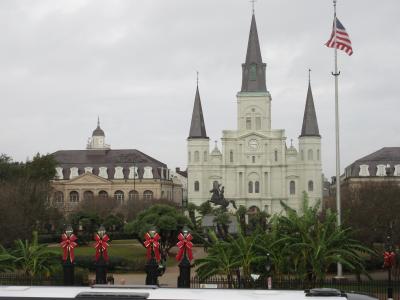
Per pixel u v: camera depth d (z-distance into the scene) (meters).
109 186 158.50
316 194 149.88
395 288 35.03
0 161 111.69
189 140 154.00
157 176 160.75
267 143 152.88
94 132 176.88
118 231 89.00
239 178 152.88
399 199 64.50
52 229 96.06
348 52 44.41
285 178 152.12
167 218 61.31
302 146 151.25
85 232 78.00
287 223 33.19
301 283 32.06
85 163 163.62
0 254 36.66
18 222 68.81
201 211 80.44
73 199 159.12
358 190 84.56
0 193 77.69
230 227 70.12
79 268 43.50
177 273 51.47
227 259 31.86
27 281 34.12
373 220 56.19
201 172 153.12
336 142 43.66
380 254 48.91
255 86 155.25
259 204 151.88
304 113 152.62
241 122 154.88
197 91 155.50
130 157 164.38
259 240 32.66
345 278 39.00
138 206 123.50
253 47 156.38
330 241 32.28
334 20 44.69
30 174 111.06
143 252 65.94
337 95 44.16
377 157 148.75
